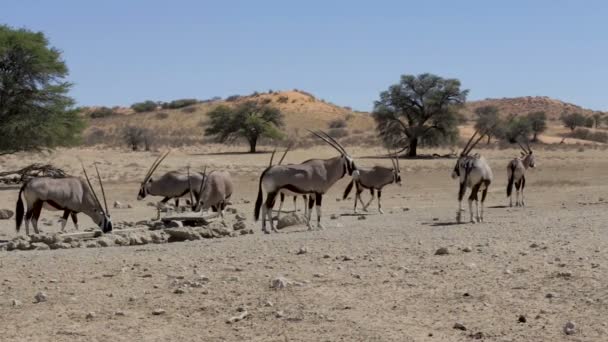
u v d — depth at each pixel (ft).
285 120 405.39
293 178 53.72
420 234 46.80
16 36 123.34
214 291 29.45
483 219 59.52
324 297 27.68
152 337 23.45
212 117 245.86
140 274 33.81
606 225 47.70
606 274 29.22
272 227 54.08
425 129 218.59
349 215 70.44
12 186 114.93
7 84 121.29
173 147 250.16
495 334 22.40
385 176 73.05
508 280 29.37
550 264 32.27
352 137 328.08
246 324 24.53
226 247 43.24
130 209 82.38
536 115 325.21
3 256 42.04
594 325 22.75
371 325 23.82
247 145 264.93
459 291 27.94
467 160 55.72
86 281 32.48
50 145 132.77
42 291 30.45
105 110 446.60
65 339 23.43
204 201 64.64
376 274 31.76
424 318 24.47
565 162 174.60
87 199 55.31
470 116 471.21
